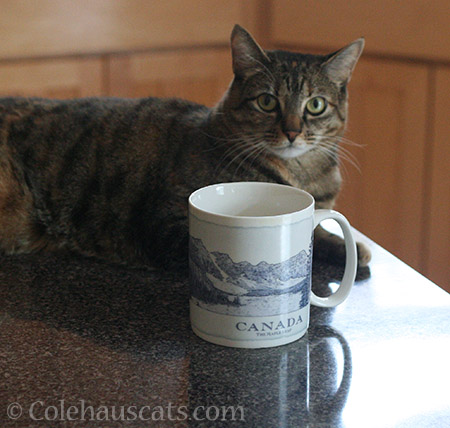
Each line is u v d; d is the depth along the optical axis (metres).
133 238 1.26
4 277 1.03
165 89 2.60
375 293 0.98
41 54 2.39
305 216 0.81
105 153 1.29
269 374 0.77
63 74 2.45
